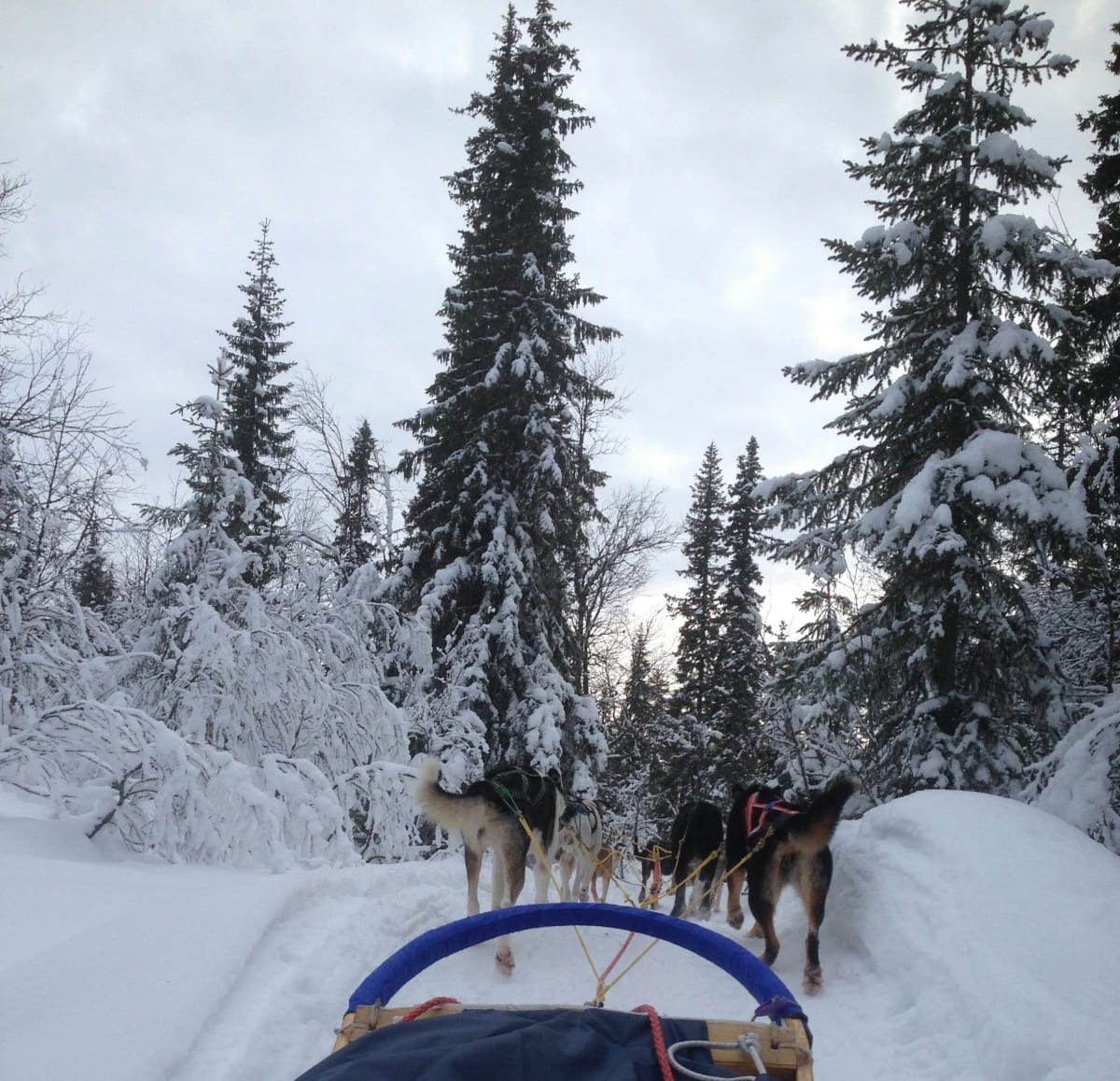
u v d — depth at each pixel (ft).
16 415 38.22
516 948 19.77
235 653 31.81
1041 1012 12.70
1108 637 44.24
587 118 58.95
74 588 42.93
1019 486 36.94
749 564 94.07
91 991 12.33
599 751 53.98
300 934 17.70
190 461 42.06
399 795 31.83
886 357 44.55
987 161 41.88
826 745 57.36
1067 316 40.93
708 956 11.37
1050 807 31.60
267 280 79.00
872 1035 14.74
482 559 52.70
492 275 57.16
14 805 26.76
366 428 74.23
